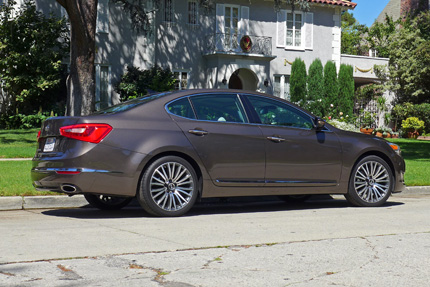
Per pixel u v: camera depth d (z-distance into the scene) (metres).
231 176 6.91
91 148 6.30
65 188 6.40
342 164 7.54
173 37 26.47
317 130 7.47
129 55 25.53
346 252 4.71
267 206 8.08
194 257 4.50
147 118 6.65
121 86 24.50
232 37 27.41
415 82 30.91
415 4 42.22
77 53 13.73
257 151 7.03
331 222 6.35
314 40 29.64
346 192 7.66
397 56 31.97
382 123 31.53
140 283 3.74
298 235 5.49
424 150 19.89
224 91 7.19
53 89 23.12
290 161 7.21
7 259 4.39
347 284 3.74
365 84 33.12
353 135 7.75
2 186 8.09
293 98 27.64
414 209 7.56
